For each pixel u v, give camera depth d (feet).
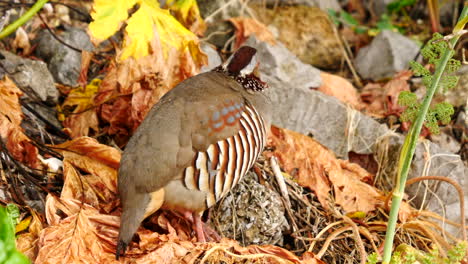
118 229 23.54
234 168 23.36
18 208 23.76
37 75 29.55
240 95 24.40
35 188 25.23
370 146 31.45
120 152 27.32
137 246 23.13
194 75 26.84
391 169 30.81
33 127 28.17
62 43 31.71
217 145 22.68
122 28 33.96
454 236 29.37
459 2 43.37
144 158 22.00
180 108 22.85
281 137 29.35
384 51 38.55
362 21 45.16
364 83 38.75
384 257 22.85
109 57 32.86
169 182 22.30
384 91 35.70
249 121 23.85
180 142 22.21
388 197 27.40
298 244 26.27
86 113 29.19
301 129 31.65
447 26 43.60
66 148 25.91
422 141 30.55
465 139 33.27
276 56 34.17
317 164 28.63
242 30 36.09
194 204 23.06
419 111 21.80
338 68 39.40
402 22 44.55
